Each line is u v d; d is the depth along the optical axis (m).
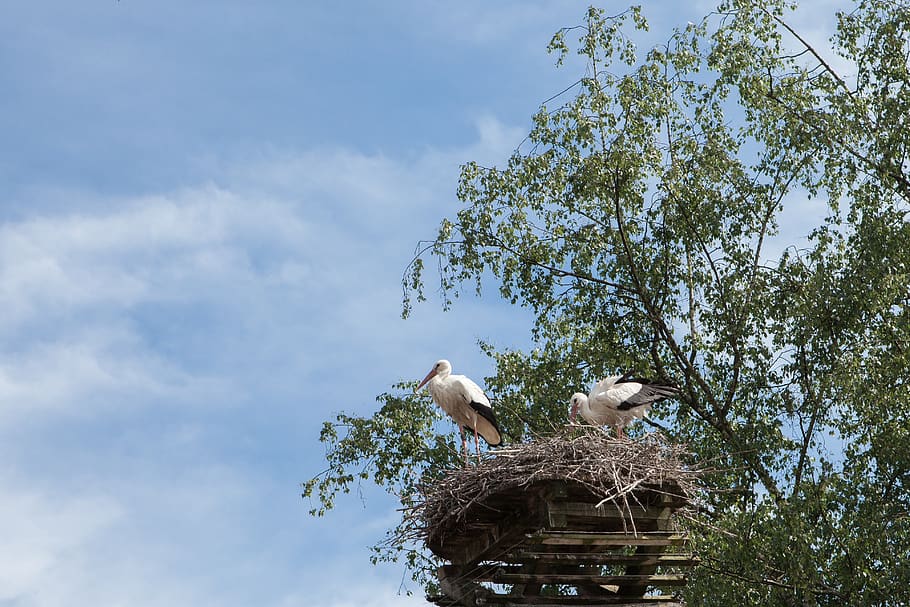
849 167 16.72
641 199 17.70
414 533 11.59
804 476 16.94
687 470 10.98
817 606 14.25
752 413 17.58
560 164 17.97
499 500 10.72
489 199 18.39
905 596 13.24
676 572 13.83
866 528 13.89
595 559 11.12
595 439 10.91
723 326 17.81
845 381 14.85
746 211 17.66
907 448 14.59
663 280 18.36
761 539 13.96
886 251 15.53
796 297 16.80
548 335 19.31
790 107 17.23
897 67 17.00
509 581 11.00
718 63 17.55
